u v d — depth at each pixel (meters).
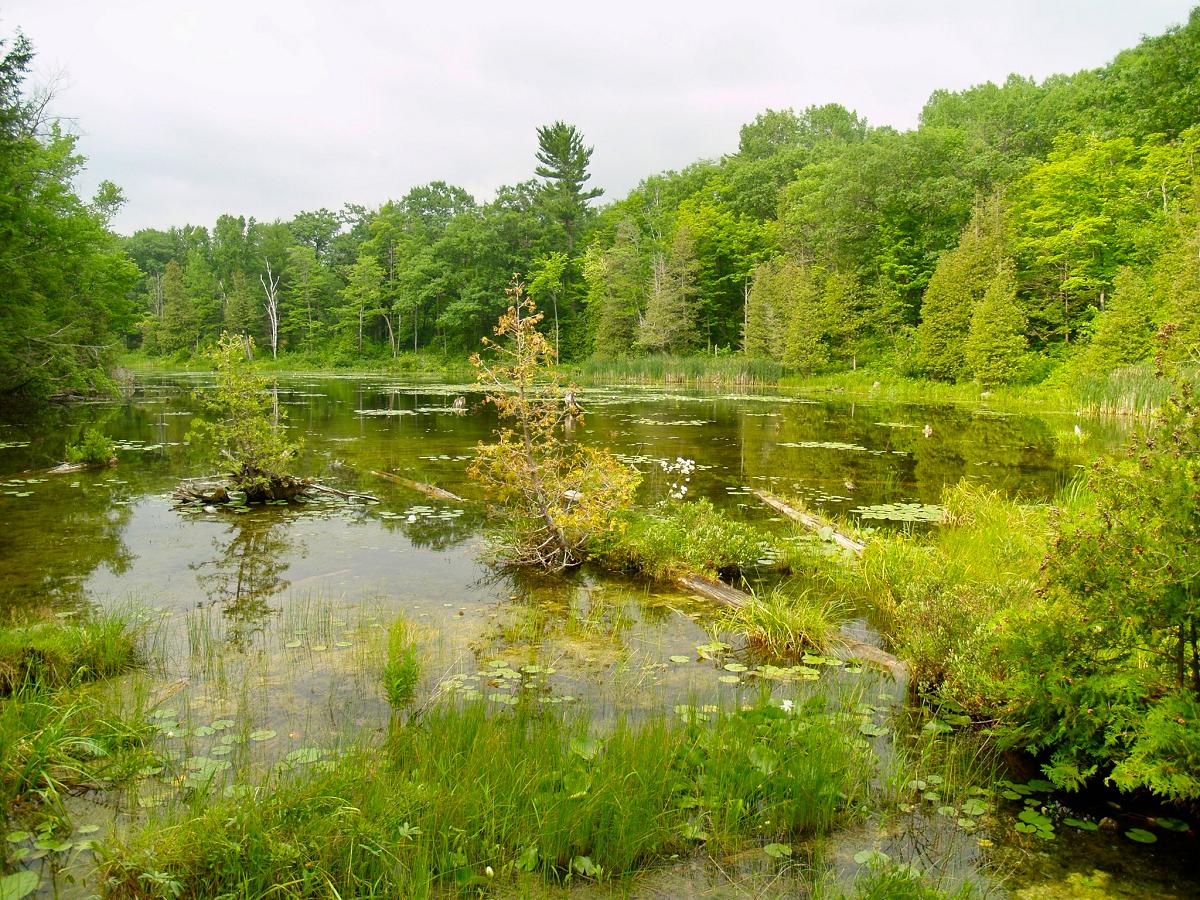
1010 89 57.31
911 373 36.34
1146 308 25.98
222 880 2.54
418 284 61.28
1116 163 34.62
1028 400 28.08
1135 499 3.42
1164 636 3.37
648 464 12.58
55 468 11.64
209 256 85.31
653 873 2.77
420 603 5.83
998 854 2.92
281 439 9.82
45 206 22.72
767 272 46.09
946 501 9.43
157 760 3.35
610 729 3.77
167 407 23.14
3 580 6.17
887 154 40.94
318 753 3.35
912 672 4.57
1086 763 3.51
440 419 20.20
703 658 4.87
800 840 3.00
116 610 5.45
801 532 8.02
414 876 2.60
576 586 6.38
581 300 59.91
